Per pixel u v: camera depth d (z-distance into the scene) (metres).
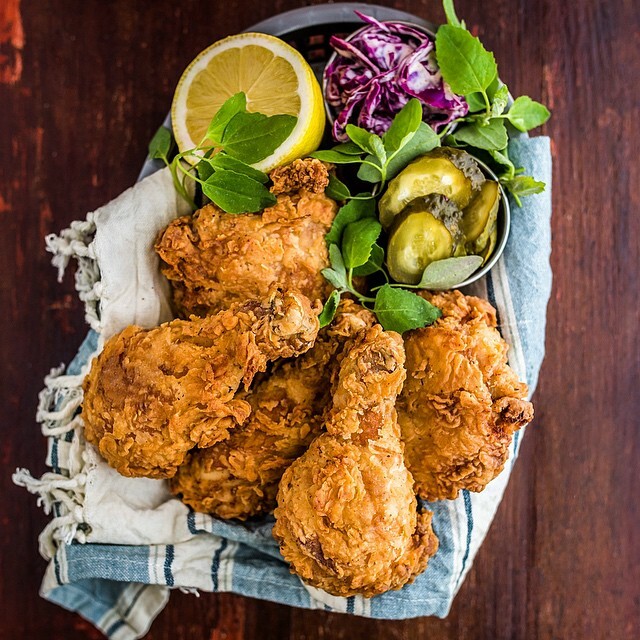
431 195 0.52
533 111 0.55
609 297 0.63
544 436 0.63
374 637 0.62
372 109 0.54
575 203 0.62
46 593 0.57
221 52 0.54
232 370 0.50
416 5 0.62
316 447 0.50
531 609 0.63
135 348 0.51
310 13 0.55
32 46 0.62
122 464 0.52
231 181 0.52
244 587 0.56
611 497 0.63
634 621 0.63
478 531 0.56
